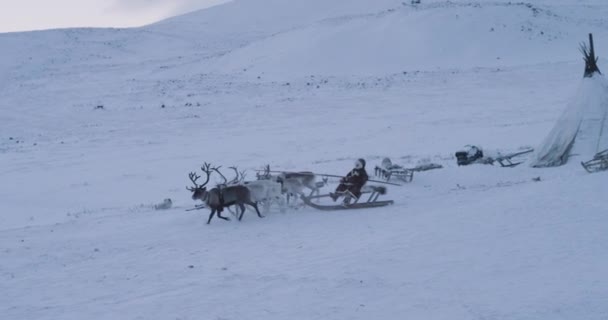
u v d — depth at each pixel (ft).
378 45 287.28
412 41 285.43
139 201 95.61
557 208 51.29
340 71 262.26
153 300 36.40
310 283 37.52
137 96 235.20
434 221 52.03
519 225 47.55
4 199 104.53
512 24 299.79
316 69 266.98
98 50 384.27
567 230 44.73
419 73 240.12
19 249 54.60
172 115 196.03
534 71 229.04
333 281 37.47
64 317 34.45
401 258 41.55
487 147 117.80
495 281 35.32
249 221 61.26
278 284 37.91
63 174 125.18
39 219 85.20
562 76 217.97
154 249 51.75
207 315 33.06
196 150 142.41
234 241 52.65
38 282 42.70
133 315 33.83
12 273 45.96
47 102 236.02
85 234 60.80
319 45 293.84
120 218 70.08
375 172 86.12
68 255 51.39
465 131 141.69
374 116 175.11
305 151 132.16
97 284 41.37
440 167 90.07
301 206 67.62
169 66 322.14
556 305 30.68
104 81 283.38
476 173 81.51
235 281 39.29
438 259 40.68
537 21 307.37
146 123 186.70
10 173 130.31
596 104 87.20
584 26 310.45
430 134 141.69
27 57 359.66
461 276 36.73
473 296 33.04
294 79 248.93
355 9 509.35
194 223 62.18
